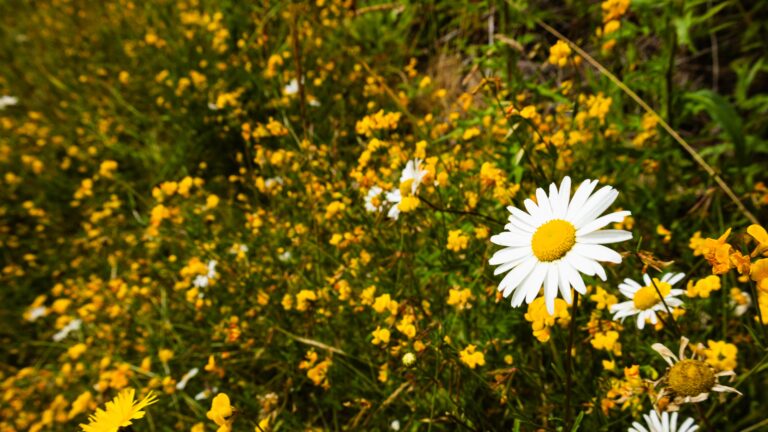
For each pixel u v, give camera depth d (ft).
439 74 2.89
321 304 1.76
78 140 3.62
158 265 2.44
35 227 3.36
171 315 2.27
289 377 1.71
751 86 2.16
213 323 2.01
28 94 4.35
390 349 1.39
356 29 3.14
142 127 3.43
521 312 1.35
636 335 1.33
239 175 2.92
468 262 1.50
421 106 2.81
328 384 1.52
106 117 3.44
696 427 1.01
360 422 1.53
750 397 1.26
